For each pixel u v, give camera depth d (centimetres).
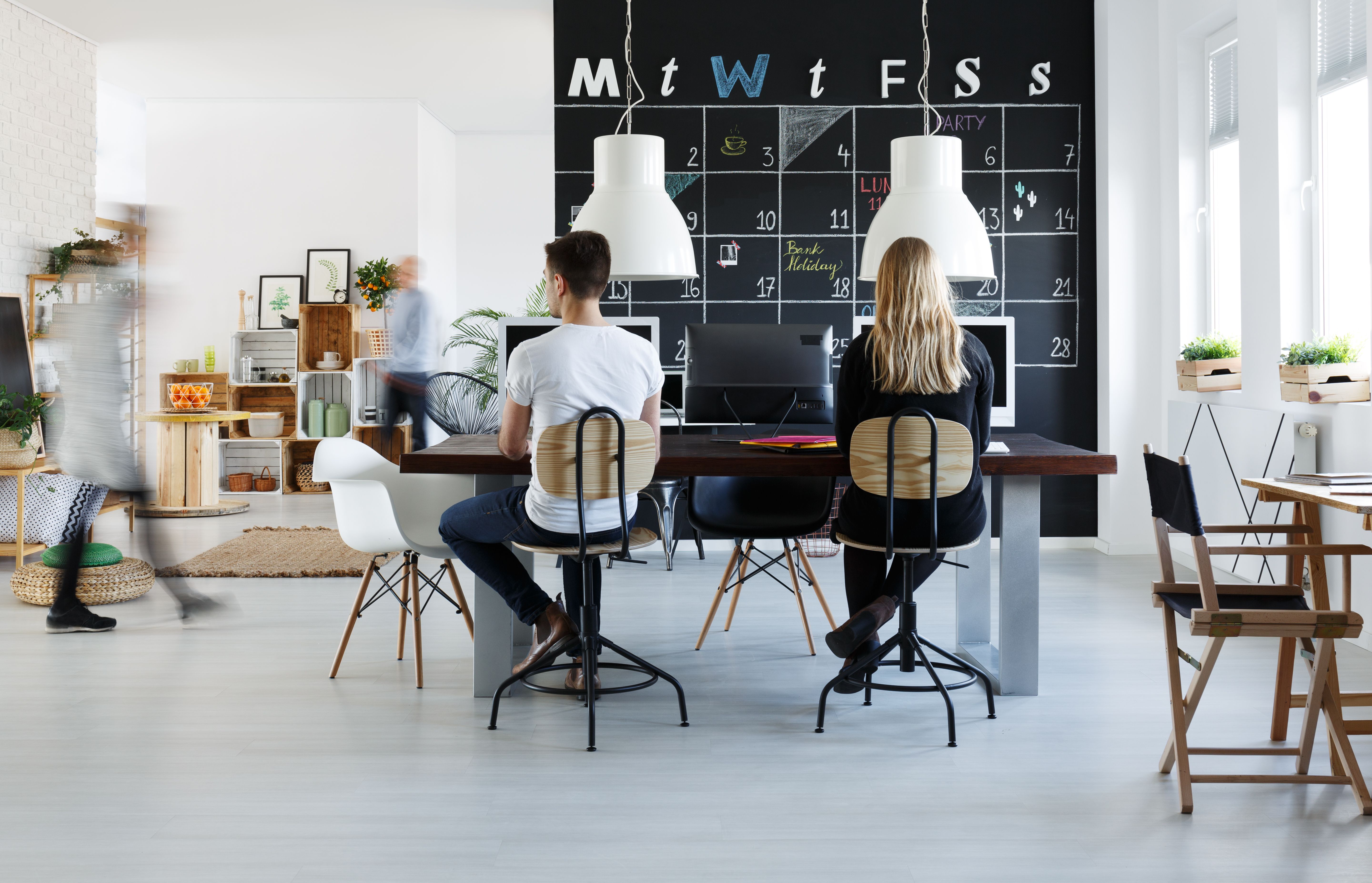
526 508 276
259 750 269
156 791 242
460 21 659
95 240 658
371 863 206
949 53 565
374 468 348
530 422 279
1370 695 246
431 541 334
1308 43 432
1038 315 572
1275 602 246
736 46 564
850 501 285
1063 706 305
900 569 302
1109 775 252
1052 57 565
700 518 354
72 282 620
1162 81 548
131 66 745
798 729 287
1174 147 543
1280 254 437
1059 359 573
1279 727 272
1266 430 428
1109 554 562
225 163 836
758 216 568
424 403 731
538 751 269
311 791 242
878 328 271
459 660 355
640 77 564
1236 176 515
